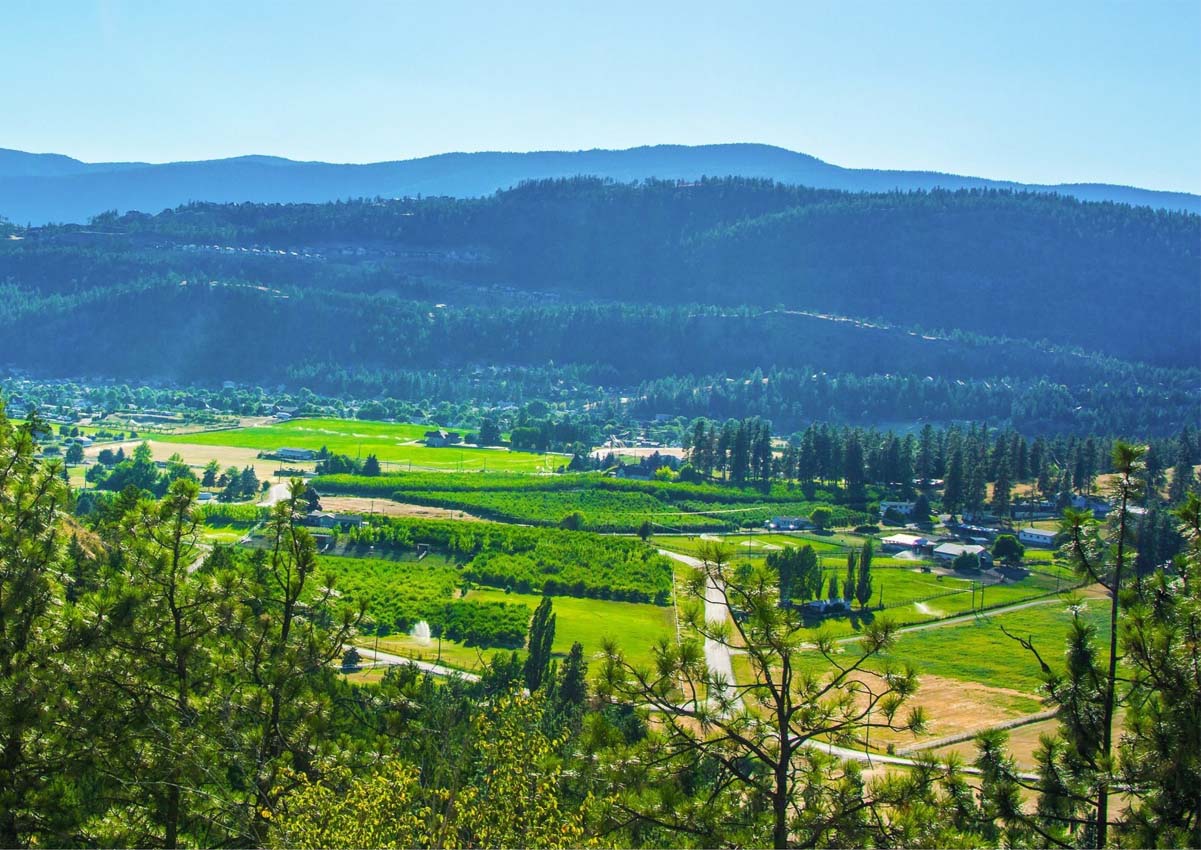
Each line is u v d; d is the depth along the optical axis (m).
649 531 167.12
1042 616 124.19
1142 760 22.14
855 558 140.62
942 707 90.19
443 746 26.47
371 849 25.41
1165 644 22.64
